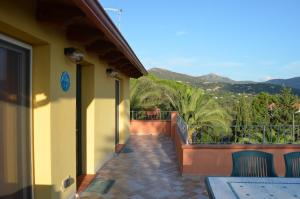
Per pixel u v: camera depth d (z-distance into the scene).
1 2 3.35
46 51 4.70
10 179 4.11
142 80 18.92
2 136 3.91
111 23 4.86
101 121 8.45
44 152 4.74
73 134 5.91
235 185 3.80
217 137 9.16
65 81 5.39
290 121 26.69
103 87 8.63
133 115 16.72
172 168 8.41
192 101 16.67
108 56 7.98
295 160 4.45
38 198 4.78
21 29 3.79
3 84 3.96
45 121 4.72
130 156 10.07
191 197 6.11
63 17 4.23
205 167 7.43
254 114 26.11
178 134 9.20
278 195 3.48
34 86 4.70
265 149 7.46
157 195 6.21
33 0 4.07
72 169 5.87
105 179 7.34
